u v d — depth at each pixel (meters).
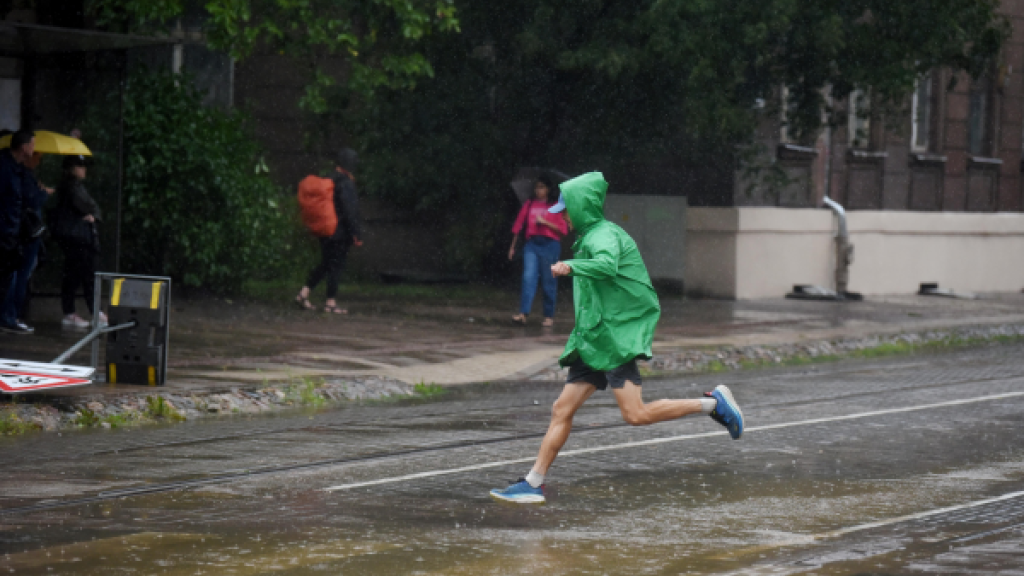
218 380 11.95
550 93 23.83
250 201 20.17
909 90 22.86
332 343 15.48
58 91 17.02
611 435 10.15
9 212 13.80
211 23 18.16
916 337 19.48
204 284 20.16
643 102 23.05
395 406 11.70
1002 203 34.66
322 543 6.40
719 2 20.73
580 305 7.63
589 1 21.86
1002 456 9.38
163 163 18.94
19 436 9.50
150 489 7.68
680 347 16.52
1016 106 34.88
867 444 9.86
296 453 9.05
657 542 6.56
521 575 5.84
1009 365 16.23
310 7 20.06
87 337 11.06
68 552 6.13
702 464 8.91
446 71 23.64
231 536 6.53
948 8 22.00
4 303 14.53
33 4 17.28
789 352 17.09
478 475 8.36
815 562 6.15
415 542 6.46
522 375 14.05
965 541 6.65
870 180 30.02
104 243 17.41
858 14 22.53
